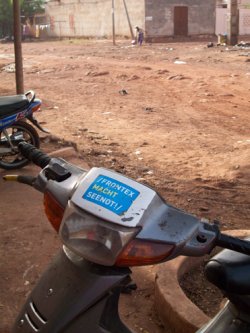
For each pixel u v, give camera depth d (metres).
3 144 3.71
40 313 1.07
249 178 3.98
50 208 1.10
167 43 20.25
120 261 0.97
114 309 1.09
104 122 6.23
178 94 8.20
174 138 5.43
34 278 2.25
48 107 7.17
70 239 1.01
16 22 4.36
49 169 1.11
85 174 1.06
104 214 0.97
